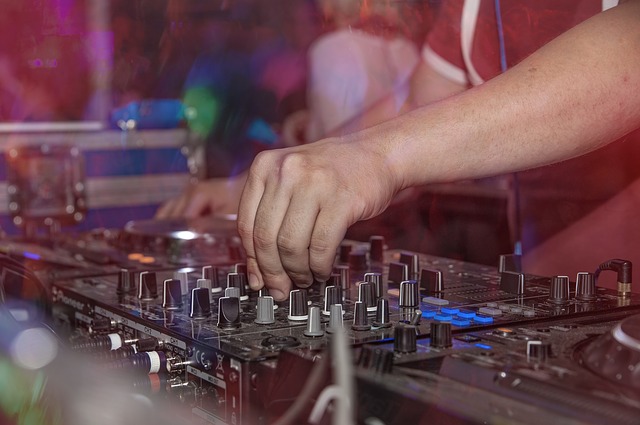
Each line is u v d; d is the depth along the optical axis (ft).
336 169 2.74
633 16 2.98
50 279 3.67
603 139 2.92
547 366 2.09
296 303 2.77
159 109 8.47
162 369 2.54
